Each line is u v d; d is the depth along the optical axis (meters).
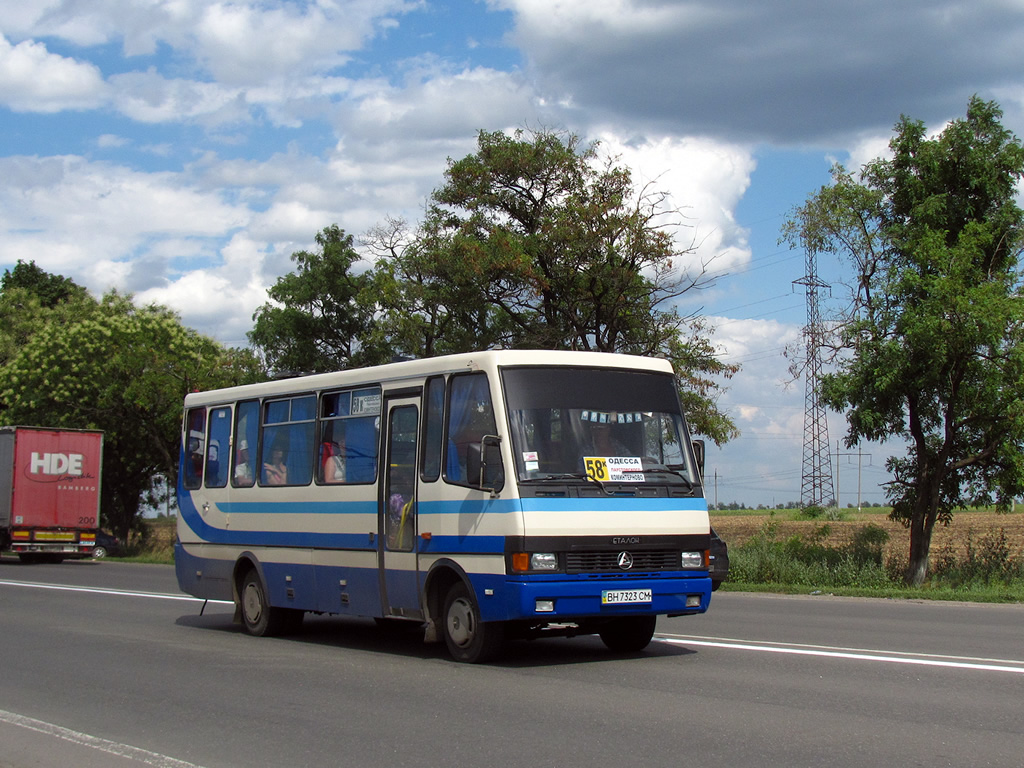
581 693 9.36
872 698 8.84
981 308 22.55
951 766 6.54
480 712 8.63
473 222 35.59
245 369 47.12
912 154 26.02
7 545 38.56
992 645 12.33
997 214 25.25
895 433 25.30
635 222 33.00
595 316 34.94
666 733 7.64
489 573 10.78
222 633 15.25
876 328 24.45
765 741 7.30
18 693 10.22
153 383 44.81
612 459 11.19
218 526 15.82
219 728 8.37
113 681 10.84
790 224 25.86
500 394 10.97
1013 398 23.45
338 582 13.26
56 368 47.44
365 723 8.37
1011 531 46.50
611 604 10.70
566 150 35.12
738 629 14.38
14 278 84.56
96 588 24.31
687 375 33.28
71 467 39.41
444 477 11.55
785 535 30.28
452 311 37.38
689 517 11.31
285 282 50.06
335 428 13.62
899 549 32.34
